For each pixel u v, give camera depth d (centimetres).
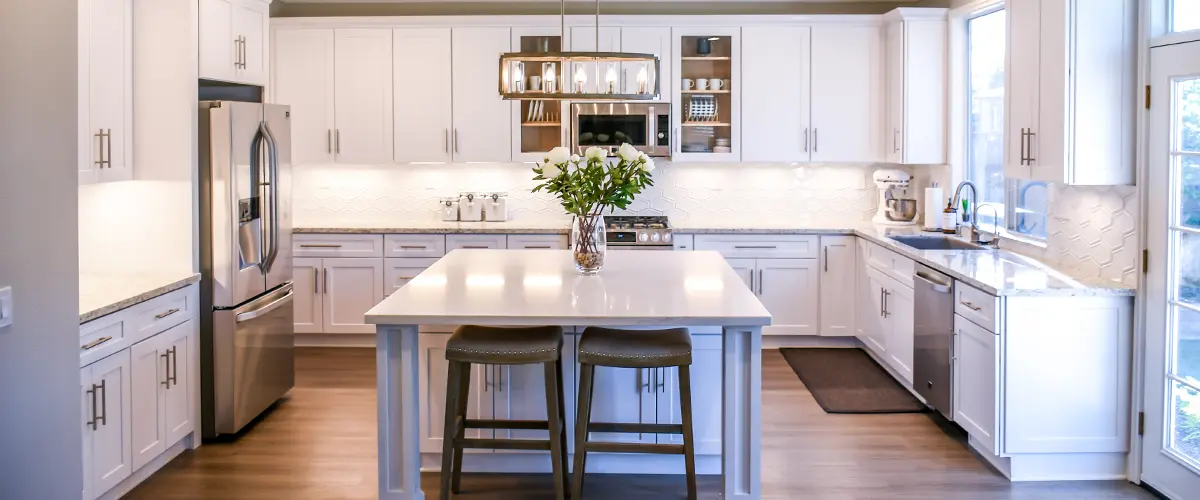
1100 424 391
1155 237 373
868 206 712
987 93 594
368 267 658
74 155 254
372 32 669
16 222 233
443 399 394
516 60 421
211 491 386
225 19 464
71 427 257
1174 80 362
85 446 346
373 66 671
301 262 660
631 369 398
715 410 400
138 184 438
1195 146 351
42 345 244
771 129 671
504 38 667
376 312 328
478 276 409
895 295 549
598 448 360
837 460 424
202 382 450
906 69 631
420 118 673
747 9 684
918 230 633
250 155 462
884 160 672
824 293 656
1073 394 390
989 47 589
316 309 662
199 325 446
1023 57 434
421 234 654
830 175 711
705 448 401
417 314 325
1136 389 386
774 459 425
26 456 239
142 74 432
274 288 501
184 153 434
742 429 342
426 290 372
